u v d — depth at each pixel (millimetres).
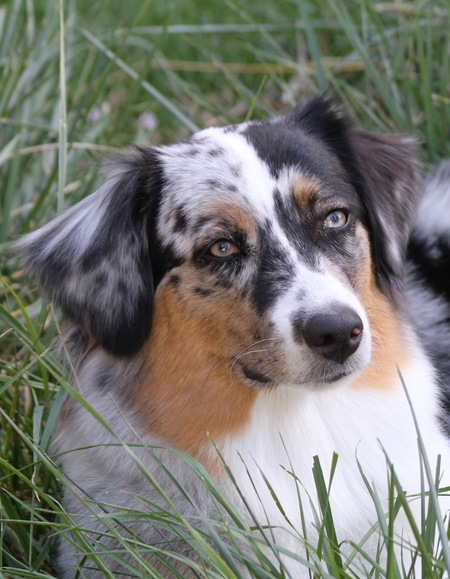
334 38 8969
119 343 4609
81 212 4930
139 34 9320
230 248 4418
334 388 4285
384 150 5211
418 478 4574
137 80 7562
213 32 9102
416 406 4684
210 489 4098
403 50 7723
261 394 4422
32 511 4418
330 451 4559
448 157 7340
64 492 4992
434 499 3498
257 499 4453
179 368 4488
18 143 7047
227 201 4465
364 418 4586
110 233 4711
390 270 4941
